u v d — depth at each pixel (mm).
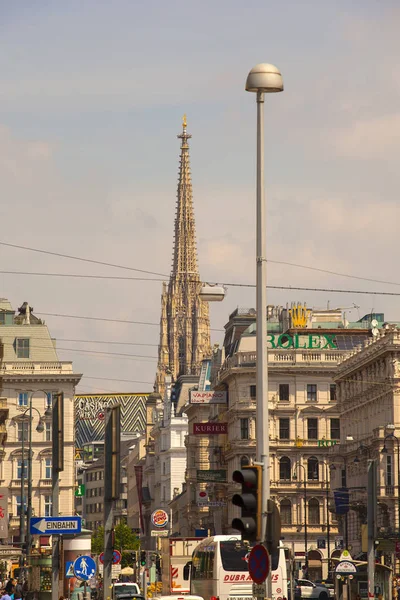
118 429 113250
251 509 65250
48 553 166750
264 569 64688
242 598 120750
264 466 79312
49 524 123125
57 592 125312
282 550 123812
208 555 125188
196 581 132375
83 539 154125
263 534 67562
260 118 83062
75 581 167375
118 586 182625
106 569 112500
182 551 174500
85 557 121562
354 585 182625
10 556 195500
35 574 169625
